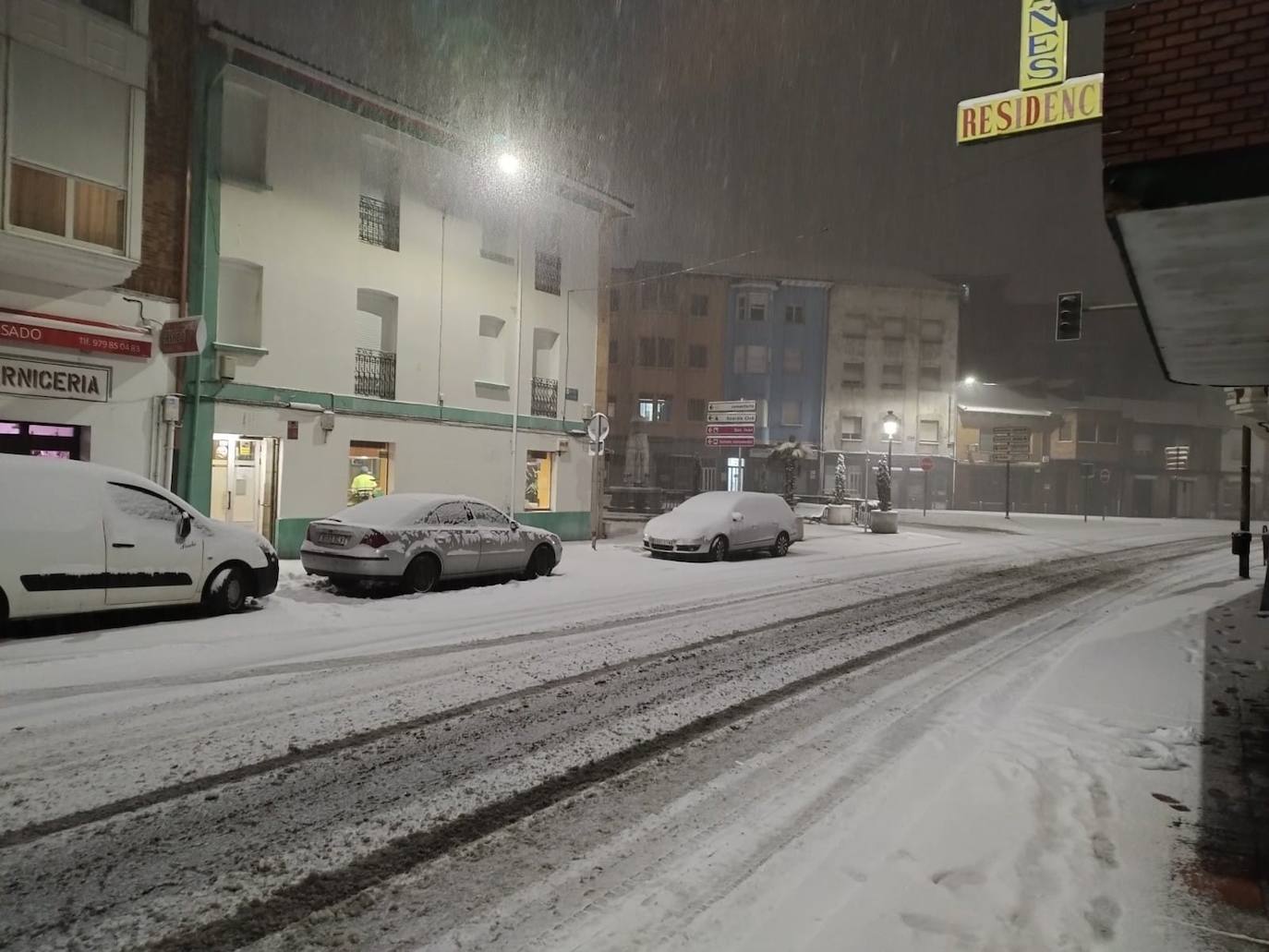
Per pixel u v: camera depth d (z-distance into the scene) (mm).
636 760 5188
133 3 12961
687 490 41281
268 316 15312
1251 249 3996
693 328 48969
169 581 8828
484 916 3262
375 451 17453
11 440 12258
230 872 3578
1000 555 21828
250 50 14727
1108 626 10641
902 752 5418
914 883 3541
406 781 4707
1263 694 6973
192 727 5488
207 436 14383
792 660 8266
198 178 14391
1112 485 51438
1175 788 4770
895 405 49312
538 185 21000
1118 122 3686
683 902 3377
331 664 7375
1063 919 3254
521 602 11273
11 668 6777
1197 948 3059
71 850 3725
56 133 11977
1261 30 3445
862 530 29266
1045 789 4695
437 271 18453
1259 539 29062
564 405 21953
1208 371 6895
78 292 12742
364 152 17188
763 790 4688
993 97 14727
